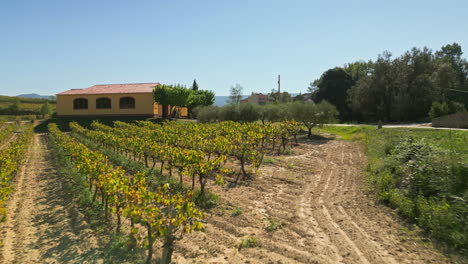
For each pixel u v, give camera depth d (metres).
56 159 18.17
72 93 46.66
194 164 9.62
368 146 17.92
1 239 7.20
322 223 7.58
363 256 5.91
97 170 9.32
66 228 7.76
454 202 7.22
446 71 42.72
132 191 7.01
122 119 43.22
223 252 6.21
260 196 9.91
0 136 29.08
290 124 21.45
